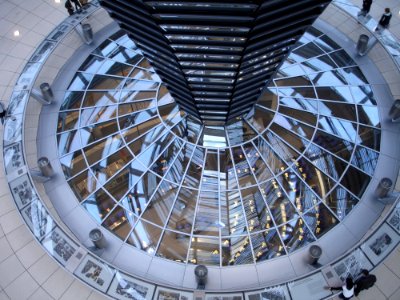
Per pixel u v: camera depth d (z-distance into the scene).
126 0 13.98
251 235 21.89
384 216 21.72
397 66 25.38
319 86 25.70
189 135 24.22
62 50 28.39
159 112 24.88
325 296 19.14
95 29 29.09
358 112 25.05
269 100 24.89
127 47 27.91
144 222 22.23
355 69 26.84
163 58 18.53
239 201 22.61
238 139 23.94
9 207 24.27
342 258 19.72
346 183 22.83
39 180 23.17
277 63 19.73
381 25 28.78
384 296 20.48
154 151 23.83
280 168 23.28
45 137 24.91
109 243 21.69
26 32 32.44
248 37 14.62
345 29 28.44
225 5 12.42
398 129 24.36
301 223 22.03
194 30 14.62
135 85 26.06
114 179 23.25
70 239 20.55
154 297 19.36
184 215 22.42
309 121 24.45
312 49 27.52
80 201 22.88
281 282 19.53
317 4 13.98
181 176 23.17
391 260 21.58
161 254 21.59
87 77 27.00
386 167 23.22
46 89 25.12
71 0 31.88
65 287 21.48
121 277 19.80
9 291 21.47
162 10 13.37
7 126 24.39
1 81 29.56
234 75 18.38
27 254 22.61
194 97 21.16
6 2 34.34
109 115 25.19
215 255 21.59
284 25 14.94
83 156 24.03
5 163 23.25
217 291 19.27
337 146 23.80
